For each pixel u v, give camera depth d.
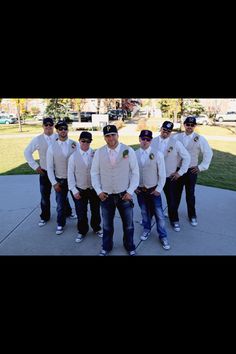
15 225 3.77
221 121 22.53
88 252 3.07
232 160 8.27
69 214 3.96
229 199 4.74
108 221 2.88
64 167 3.30
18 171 6.92
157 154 3.01
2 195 5.01
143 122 16.44
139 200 3.27
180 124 16.09
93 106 27.58
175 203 3.52
